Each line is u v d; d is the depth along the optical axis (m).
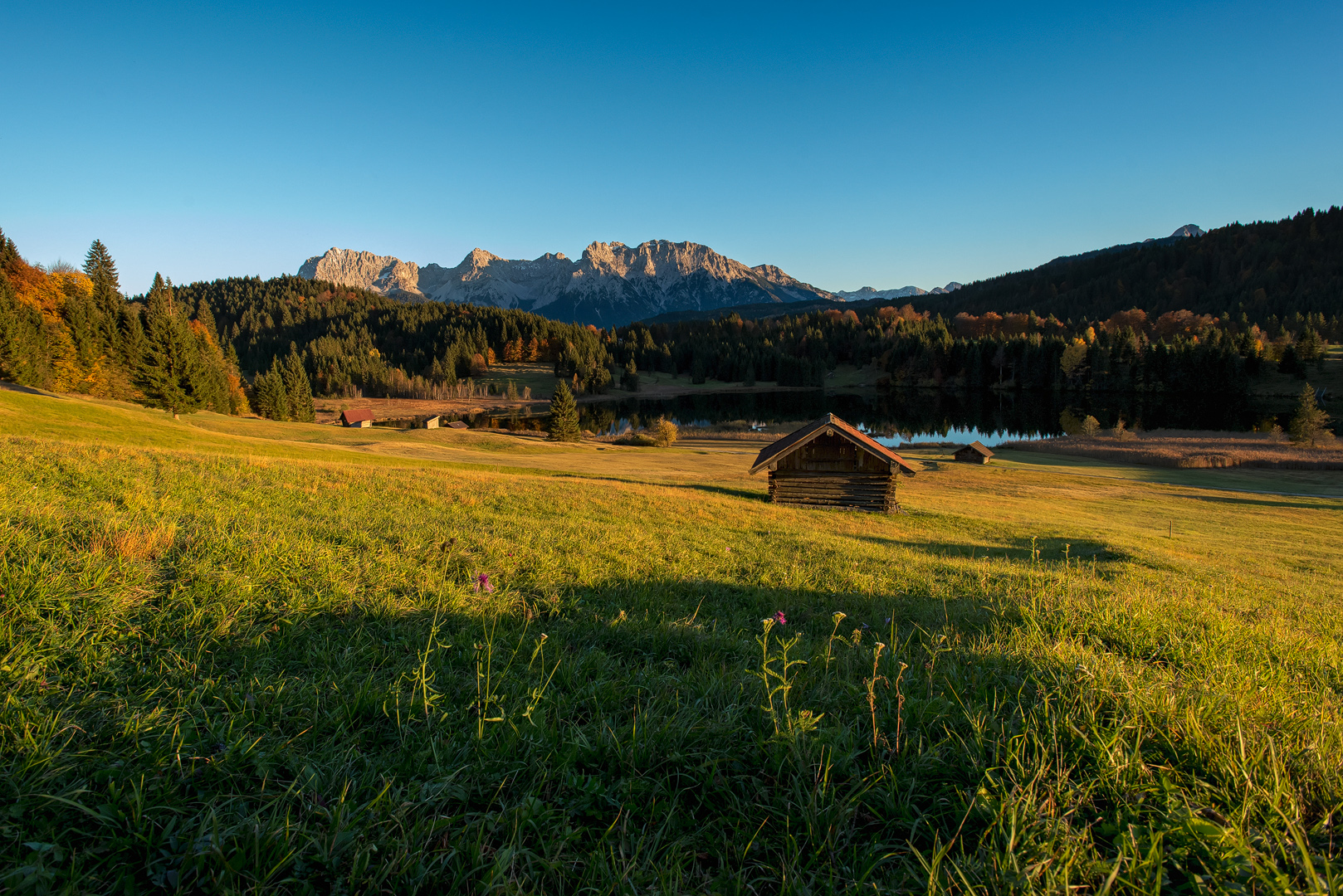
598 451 63.03
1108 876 1.95
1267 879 1.90
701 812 2.56
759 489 29.75
